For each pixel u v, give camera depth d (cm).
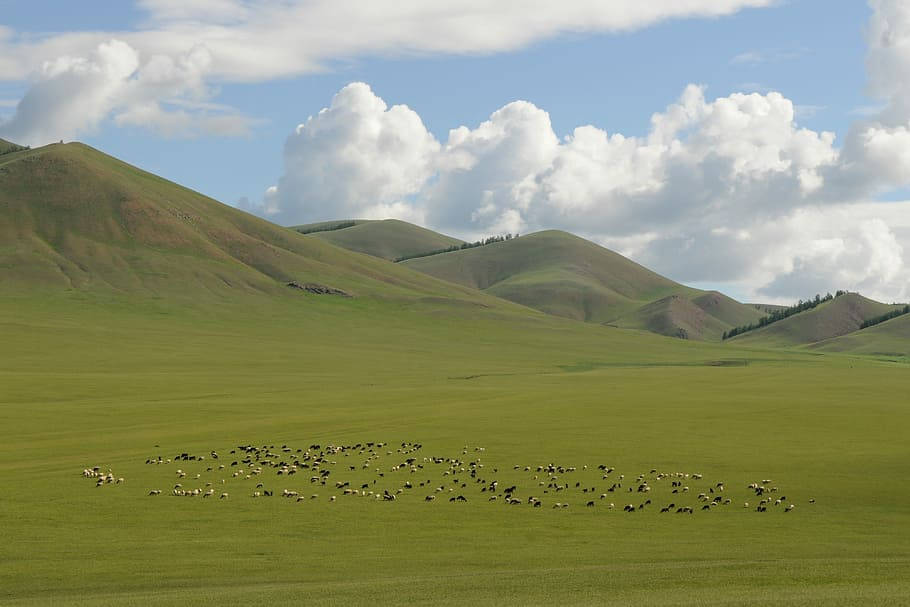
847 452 7200
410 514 5062
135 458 6981
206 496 5509
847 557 4066
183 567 3888
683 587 3172
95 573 3788
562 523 4869
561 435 8188
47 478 6038
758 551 4219
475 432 8406
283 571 3806
